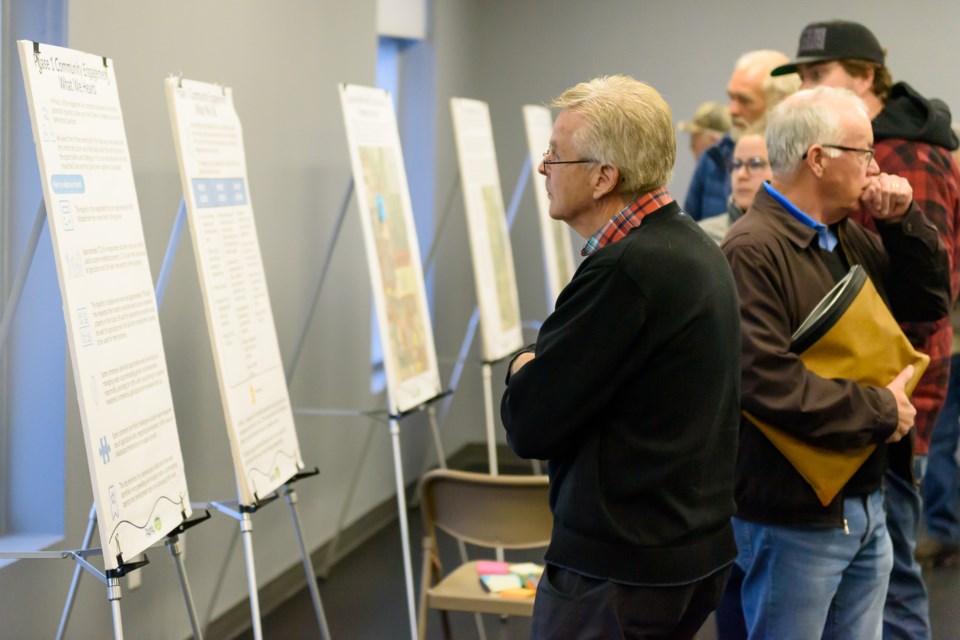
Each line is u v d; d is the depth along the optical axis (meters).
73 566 3.26
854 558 2.64
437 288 6.35
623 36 6.68
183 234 3.72
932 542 5.10
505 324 5.16
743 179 4.22
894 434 2.48
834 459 2.45
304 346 4.66
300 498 4.71
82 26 3.14
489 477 3.04
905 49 6.23
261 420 3.21
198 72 3.76
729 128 6.10
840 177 2.54
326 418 4.95
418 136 6.16
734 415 2.12
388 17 5.61
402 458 6.01
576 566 2.04
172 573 3.75
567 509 2.06
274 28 4.28
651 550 2.00
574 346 1.98
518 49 6.85
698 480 2.03
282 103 4.37
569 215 2.12
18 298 2.61
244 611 4.24
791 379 2.42
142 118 3.45
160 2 3.52
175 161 3.65
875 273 2.79
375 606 4.49
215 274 3.08
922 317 2.83
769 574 2.58
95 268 2.45
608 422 2.04
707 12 6.53
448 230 6.47
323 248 4.80
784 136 2.57
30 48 2.32
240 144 3.38
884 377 2.52
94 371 2.38
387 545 5.36
